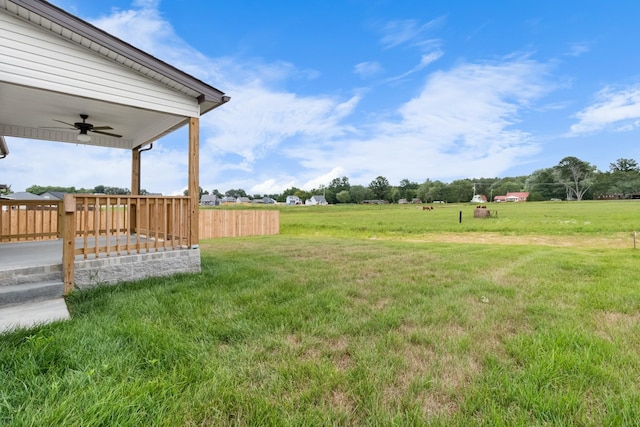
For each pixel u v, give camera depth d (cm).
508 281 476
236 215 1427
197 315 307
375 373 207
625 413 166
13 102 487
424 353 240
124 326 265
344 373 207
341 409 171
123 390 173
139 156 750
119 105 485
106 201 425
